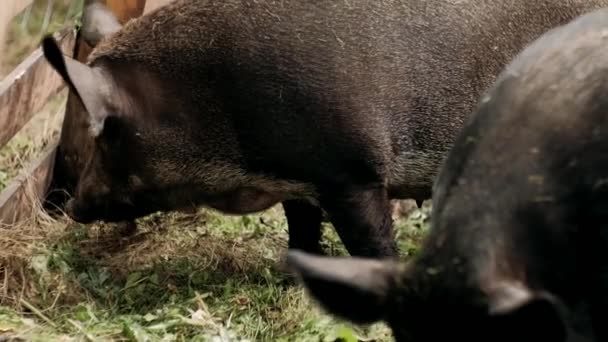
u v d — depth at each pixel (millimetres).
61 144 7227
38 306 6062
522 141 3352
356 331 5762
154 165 6086
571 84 3432
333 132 5871
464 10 5977
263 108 5875
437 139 6047
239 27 5875
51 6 9508
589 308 3270
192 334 5816
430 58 5945
